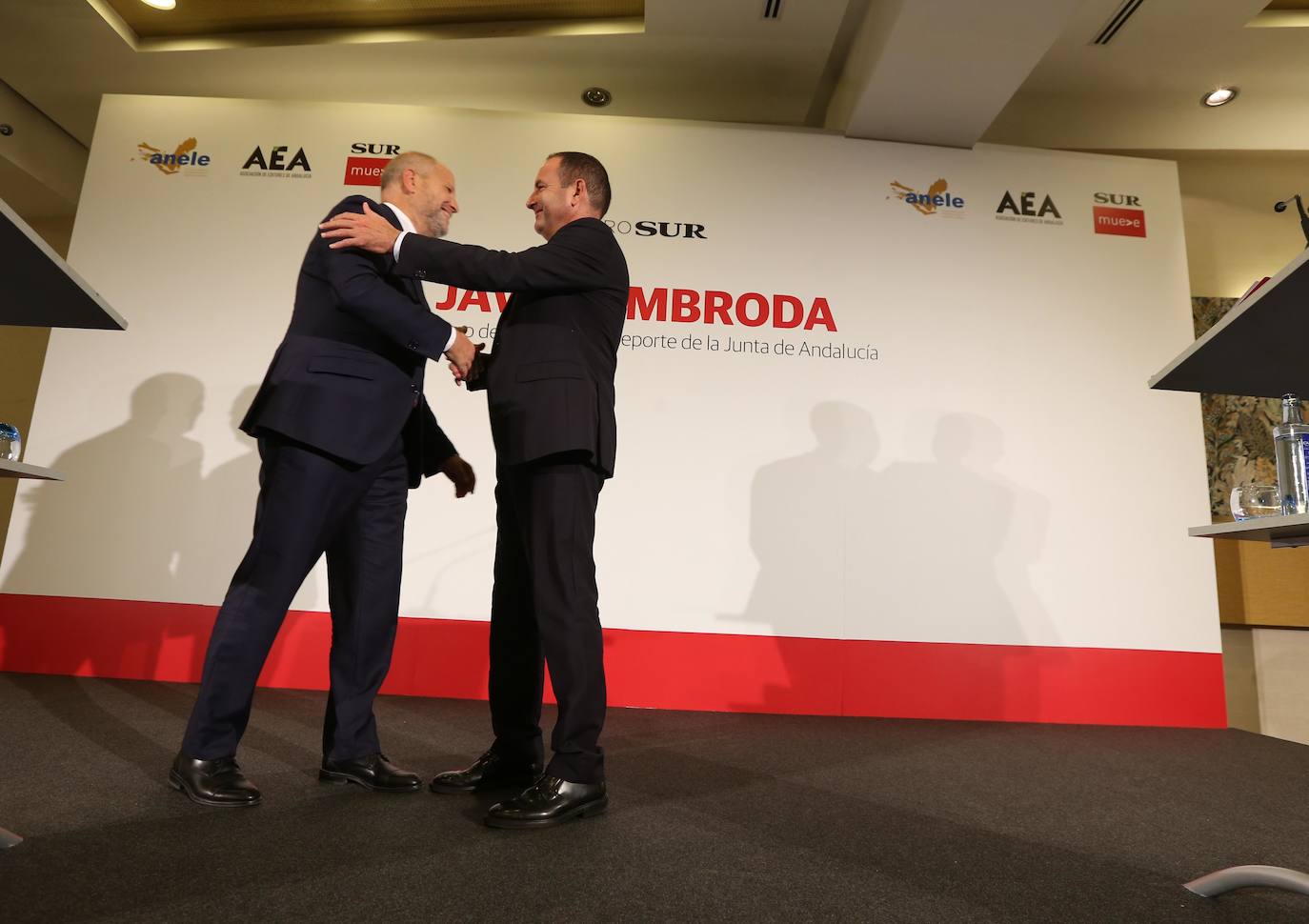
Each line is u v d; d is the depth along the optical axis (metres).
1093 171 4.16
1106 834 1.79
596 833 1.56
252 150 4.01
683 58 4.15
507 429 1.75
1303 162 4.68
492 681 1.92
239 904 1.14
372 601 1.93
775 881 1.35
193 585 3.61
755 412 3.84
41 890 1.15
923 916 1.23
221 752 1.69
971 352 3.96
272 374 1.79
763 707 3.61
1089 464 3.87
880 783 2.22
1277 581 4.51
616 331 1.88
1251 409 4.70
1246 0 3.64
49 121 4.76
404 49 4.12
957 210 4.09
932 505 3.80
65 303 1.49
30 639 3.54
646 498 3.75
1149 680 3.69
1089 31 3.87
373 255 1.82
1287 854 1.70
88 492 3.65
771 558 3.72
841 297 3.98
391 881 1.25
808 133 4.12
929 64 3.63
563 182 1.97
